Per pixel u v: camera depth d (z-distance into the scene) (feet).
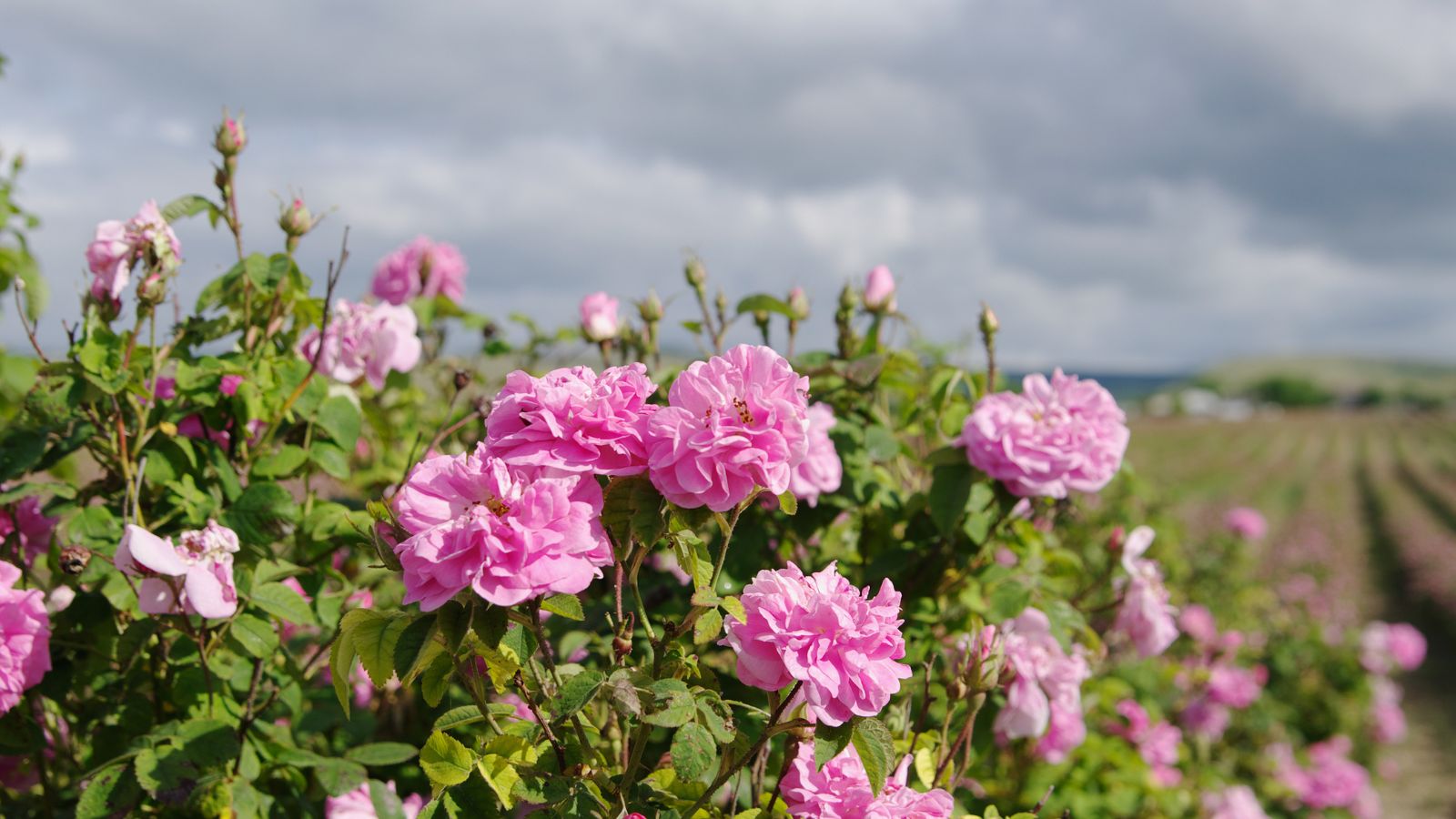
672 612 2.59
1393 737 8.02
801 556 2.81
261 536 2.45
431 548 1.82
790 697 1.95
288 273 2.62
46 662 2.31
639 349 3.01
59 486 2.46
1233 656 6.01
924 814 2.08
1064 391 2.66
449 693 2.42
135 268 2.48
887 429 2.90
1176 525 6.86
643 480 1.94
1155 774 4.25
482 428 2.87
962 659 2.30
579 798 1.99
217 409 2.61
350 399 2.69
